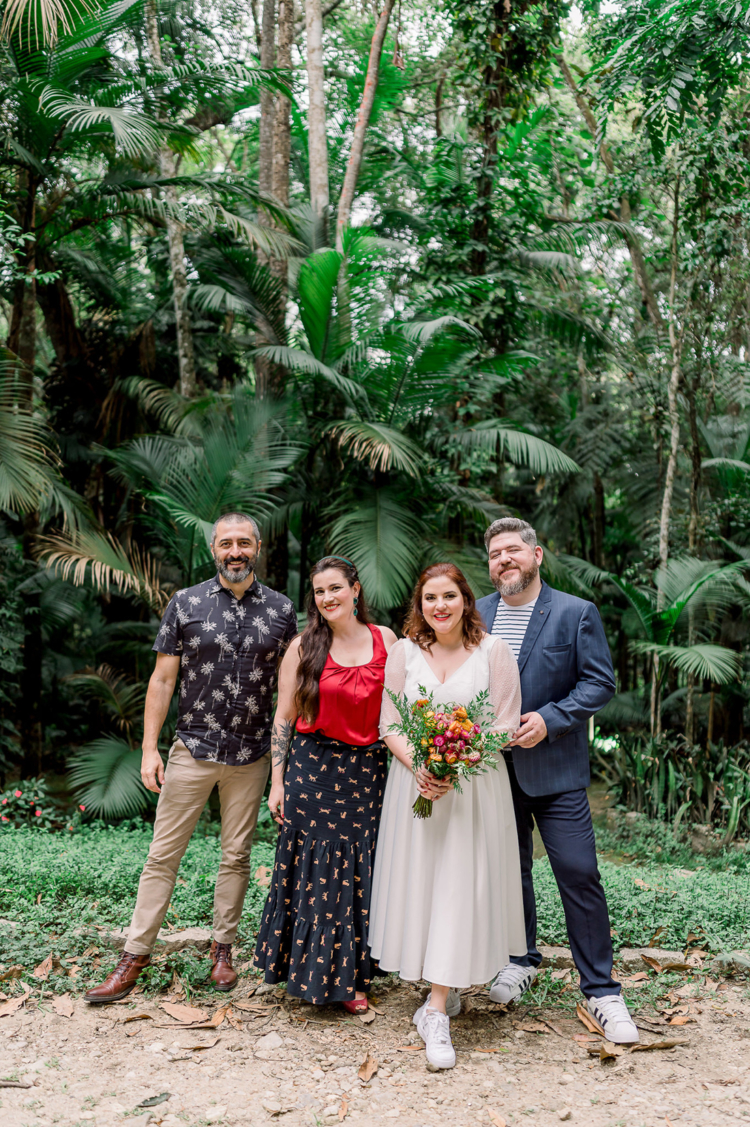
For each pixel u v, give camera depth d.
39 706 7.83
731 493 8.61
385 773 3.26
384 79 9.38
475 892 2.92
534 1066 2.87
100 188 6.61
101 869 4.48
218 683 3.31
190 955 3.54
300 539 8.17
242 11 9.95
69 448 8.46
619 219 9.73
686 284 7.62
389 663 3.12
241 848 3.41
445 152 8.77
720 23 6.36
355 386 6.81
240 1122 2.52
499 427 7.74
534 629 3.26
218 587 3.41
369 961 3.14
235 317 8.96
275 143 8.07
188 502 6.65
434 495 7.58
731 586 7.64
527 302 9.24
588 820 3.16
